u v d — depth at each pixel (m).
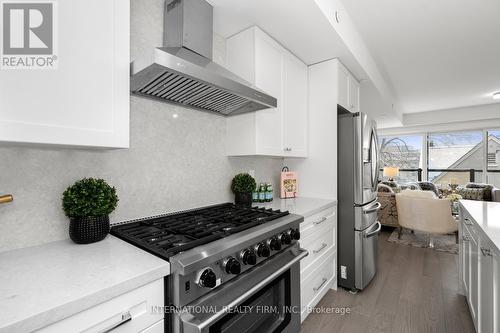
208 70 1.17
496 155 5.55
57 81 0.81
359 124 2.21
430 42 2.57
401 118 5.48
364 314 1.91
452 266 2.79
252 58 1.75
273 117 1.91
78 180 1.15
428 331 1.71
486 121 5.48
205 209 1.65
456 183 5.47
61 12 0.83
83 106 0.87
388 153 6.87
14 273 0.77
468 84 3.89
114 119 0.96
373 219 2.49
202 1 1.47
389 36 2.44
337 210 2.31
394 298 2.13
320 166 2.35
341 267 2.30
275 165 2.52
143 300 0.78
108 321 0.70
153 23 1.45
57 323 0.61
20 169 0.99
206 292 0.94
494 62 3.07
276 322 1.35
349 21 2.11
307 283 1.75
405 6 1.98
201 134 1.74
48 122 0.79
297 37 1.91
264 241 1.21
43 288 0.67
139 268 0.80
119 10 0.99
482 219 1.53
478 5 1.96
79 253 0.93
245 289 1.08
